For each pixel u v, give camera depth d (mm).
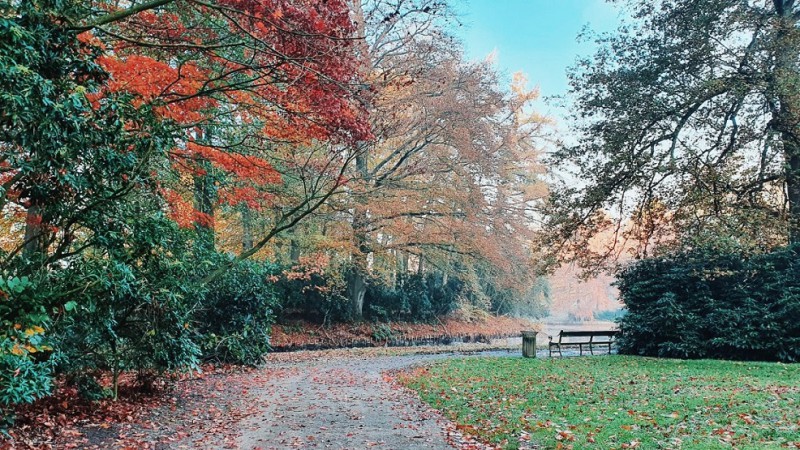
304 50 7660
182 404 8164
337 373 12758
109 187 5992
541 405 7402
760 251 12625
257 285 13336
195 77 8836
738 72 12508
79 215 5906
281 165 13656
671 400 7203
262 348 13562
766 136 12336
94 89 5941
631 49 14070
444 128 18906
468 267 24641
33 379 4859
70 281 5723
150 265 7199
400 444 5797
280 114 9680
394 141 20219
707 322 13453
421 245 21312
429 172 20297
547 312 43375
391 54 17531
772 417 5930
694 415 6219
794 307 11969
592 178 14594
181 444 5867
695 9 12695
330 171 15023
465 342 27688
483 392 8797
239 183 13688
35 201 5668
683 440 5094
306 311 23891
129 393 8273
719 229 12305
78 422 6461
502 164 21344
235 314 12992
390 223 20109
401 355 18250
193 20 9031
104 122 5820
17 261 5789
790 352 12086
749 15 11953
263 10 7188
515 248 22047
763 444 4809
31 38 4867
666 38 13508
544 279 36156
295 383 10930
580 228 15203
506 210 22516
